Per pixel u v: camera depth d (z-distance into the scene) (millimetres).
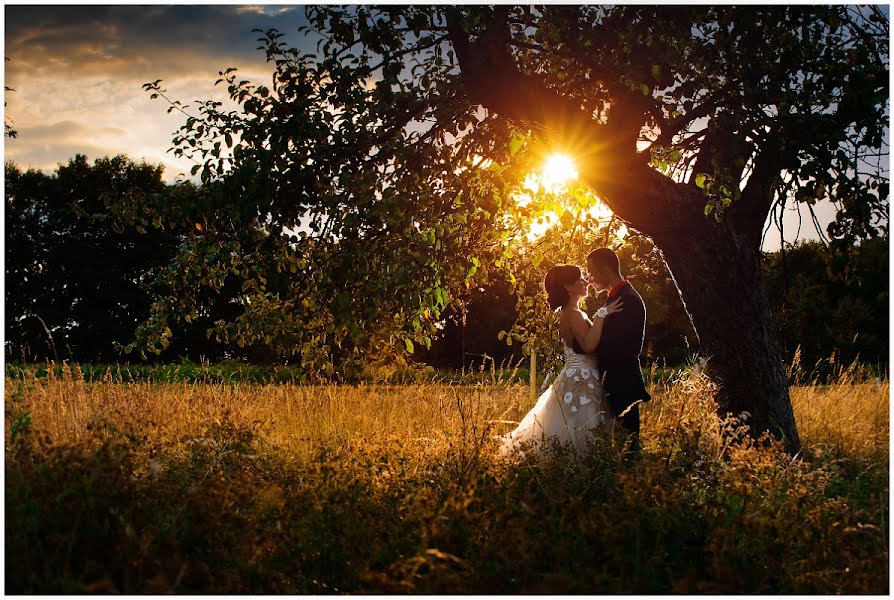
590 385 5684
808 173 4879
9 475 3217
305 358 5770
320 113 4793
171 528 3105
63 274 33375
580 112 5336
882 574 2990
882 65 5297
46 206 34031
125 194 5293
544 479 3934
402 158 5004
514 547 2924
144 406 6336
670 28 4785
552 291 5926
